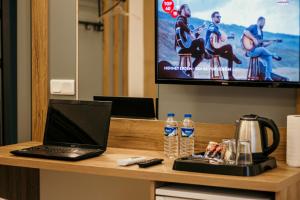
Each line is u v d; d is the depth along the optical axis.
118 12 3.07
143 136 3.00
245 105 2.77
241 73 2.71
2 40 3.74
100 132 2.87
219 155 2.50
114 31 3.08
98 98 3.15
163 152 2.92
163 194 2.38
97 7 3.12
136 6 3.00
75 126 2.96
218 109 2.83
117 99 3.08
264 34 2.63
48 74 3.32
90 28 3.16
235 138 2.54
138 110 3.03
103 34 3.12
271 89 2.71
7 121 3.76
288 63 2.59
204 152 2.67
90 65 3.17
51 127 3.04
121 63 3.07
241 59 2.71
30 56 3.38
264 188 2.16
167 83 2.91
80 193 3.31
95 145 2.86
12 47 3.72
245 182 2.19
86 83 3.19
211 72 2.79
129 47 3.03
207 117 2.86
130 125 3.04
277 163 2.60
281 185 2.17
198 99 2.88
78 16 3.20
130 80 3.05
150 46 2.97
